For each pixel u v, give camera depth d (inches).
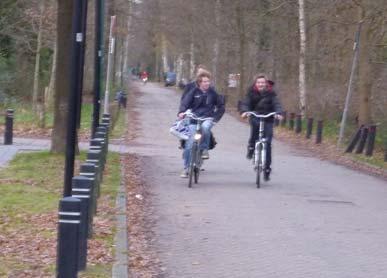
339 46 1561.3
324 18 1441.9
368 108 1389.0
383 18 1263.5
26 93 2043.6
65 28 782.5
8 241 425.1
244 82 2313.0
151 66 6254.9
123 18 2217.0
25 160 788.6
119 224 483.8
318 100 1731.1
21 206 531.2
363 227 514.3
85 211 361.4
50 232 448.5
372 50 1419.8
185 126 700.0
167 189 657.6
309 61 1727.4
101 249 412.2
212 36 2465.6
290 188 692.1
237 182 717.3
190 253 424.5
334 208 589.0
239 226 501.7
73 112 483.5
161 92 3703.3
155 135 1355.8
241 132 1533.0
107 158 840.9
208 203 588.4
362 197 659.4
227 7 2250.2
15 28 1876.2
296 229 497.4
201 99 689.6
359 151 1120.2
